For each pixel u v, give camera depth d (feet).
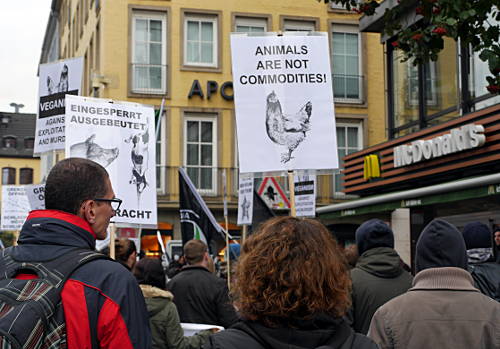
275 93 20.12
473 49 21.97
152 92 76.95
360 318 14.43
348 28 80.79
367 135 80.12
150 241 77.10
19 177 234.58
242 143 19.85
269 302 6.70
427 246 10.95
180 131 77.25
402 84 46.98
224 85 78.33
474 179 33.47
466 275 10.72
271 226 7.28
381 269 14.53
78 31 99.81
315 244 7.00
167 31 77.61
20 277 8.38
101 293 8.23
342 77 80.18
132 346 8.21
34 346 7.78
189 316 18.47
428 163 41.52
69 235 8.76
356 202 45.09
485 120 36.50
